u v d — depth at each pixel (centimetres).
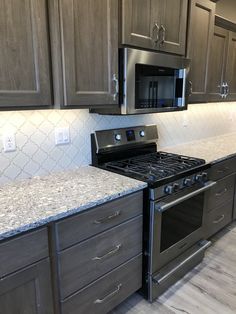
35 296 121
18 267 112
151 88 184
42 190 149
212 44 243
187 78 209
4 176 160
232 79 285
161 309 178
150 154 233
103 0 146
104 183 161
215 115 336
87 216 135
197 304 182
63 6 130
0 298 109
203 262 227
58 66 134
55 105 141
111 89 161
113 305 163
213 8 227
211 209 241
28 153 168
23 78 125
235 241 261
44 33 128
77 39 139
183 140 294
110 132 207
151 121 249
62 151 185
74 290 138
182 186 183
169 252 188
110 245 151
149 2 170
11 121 158
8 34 117
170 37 191
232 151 258
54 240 124
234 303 183
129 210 158
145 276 181
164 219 176
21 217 115
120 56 163
